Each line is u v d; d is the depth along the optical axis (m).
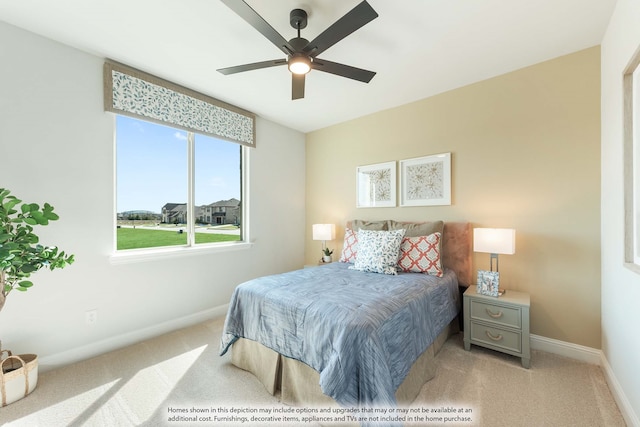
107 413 1.60
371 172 3.50
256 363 1.95
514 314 2.09
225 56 2.25
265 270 3.71
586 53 2.16
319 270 2.63
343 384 1.32
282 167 3.95
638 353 1.39
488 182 2.63
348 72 1.89
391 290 1.93
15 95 1.90
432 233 2.72
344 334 1.40
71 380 1.91
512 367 2.06
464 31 1.95
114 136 2.36
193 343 2.48
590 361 2.12
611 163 1.84
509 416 1.56
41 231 2.00
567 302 2.24
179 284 2.82
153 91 2.55
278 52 2.19
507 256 2.52
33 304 1.97
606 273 1.95
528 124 2.42
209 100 3.00
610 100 1.86
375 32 1.95
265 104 3.24
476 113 2.70
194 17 1.80
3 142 1.86
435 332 2.04
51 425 1.51
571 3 1.69
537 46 2.13
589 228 2.15
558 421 1.52
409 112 3.16
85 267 2.20
